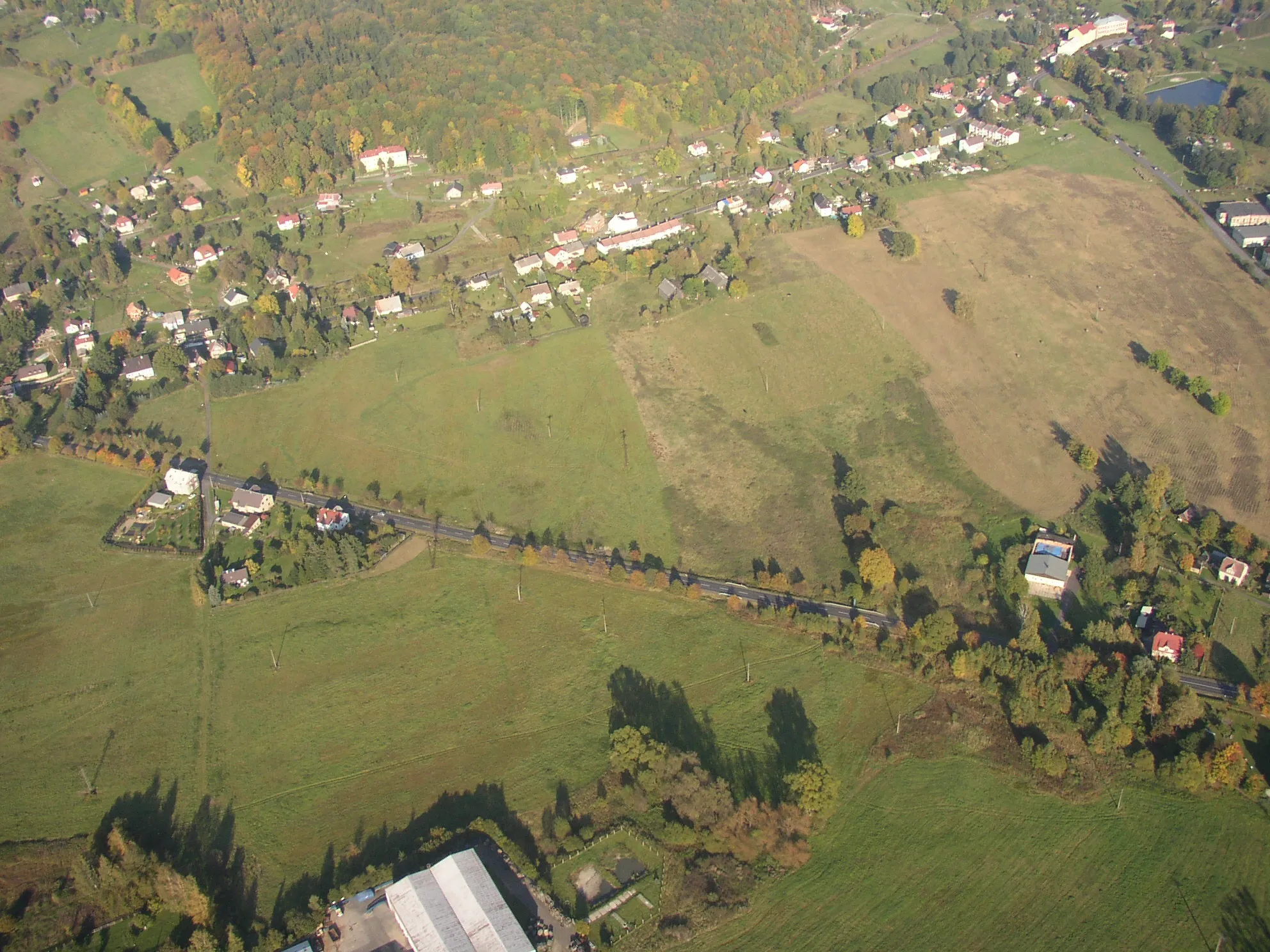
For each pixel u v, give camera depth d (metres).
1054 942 164.50
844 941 165.12
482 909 166.25
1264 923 166.75
